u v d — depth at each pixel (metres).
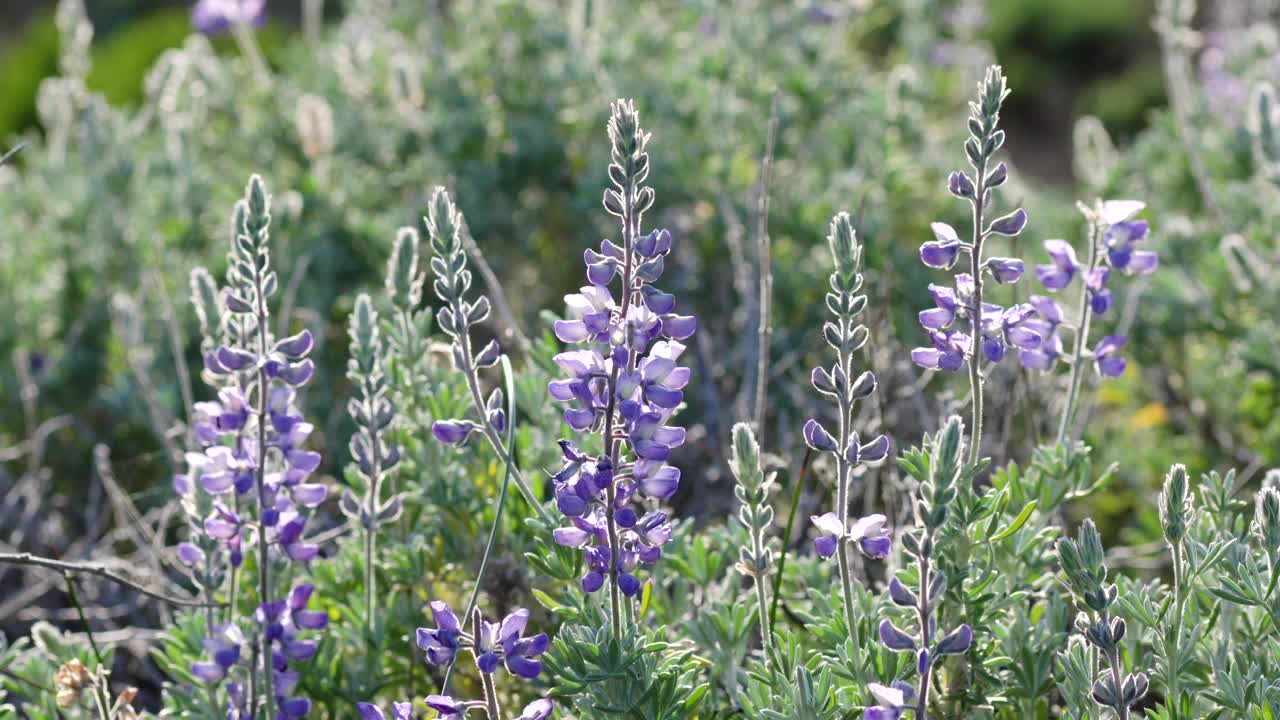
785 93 1.24
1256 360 1.01
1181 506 0.69
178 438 1.02
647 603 0.72
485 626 0.67
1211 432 1.06
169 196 1.25
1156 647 0.73
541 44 1.33
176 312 1.17
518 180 1.27
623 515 0.67
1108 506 0.98
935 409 0.95
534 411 0.83
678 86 1.27
